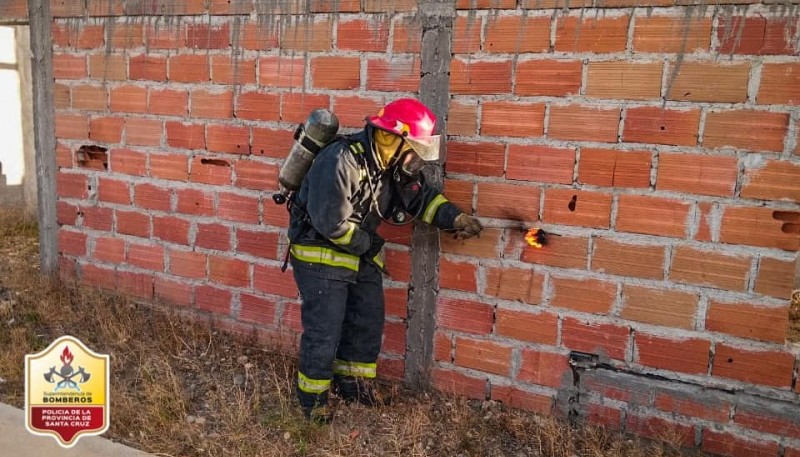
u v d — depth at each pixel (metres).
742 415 2.94
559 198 3.15
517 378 3.36
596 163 3.05
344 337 3.39
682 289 2.98
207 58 3.94
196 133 4.06
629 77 2.94
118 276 4.53
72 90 4.48
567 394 3.26
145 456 2.85
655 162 2.94
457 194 3.35
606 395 3.18
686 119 2.86
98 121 4.42
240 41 3.82
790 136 2.71
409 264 3.51
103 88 4.36
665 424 3.08
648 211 2.99
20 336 3.91
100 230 4.55
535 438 3.12
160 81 4.13
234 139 3.94
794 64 2.67
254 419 3.20
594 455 2.96
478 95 3.24
